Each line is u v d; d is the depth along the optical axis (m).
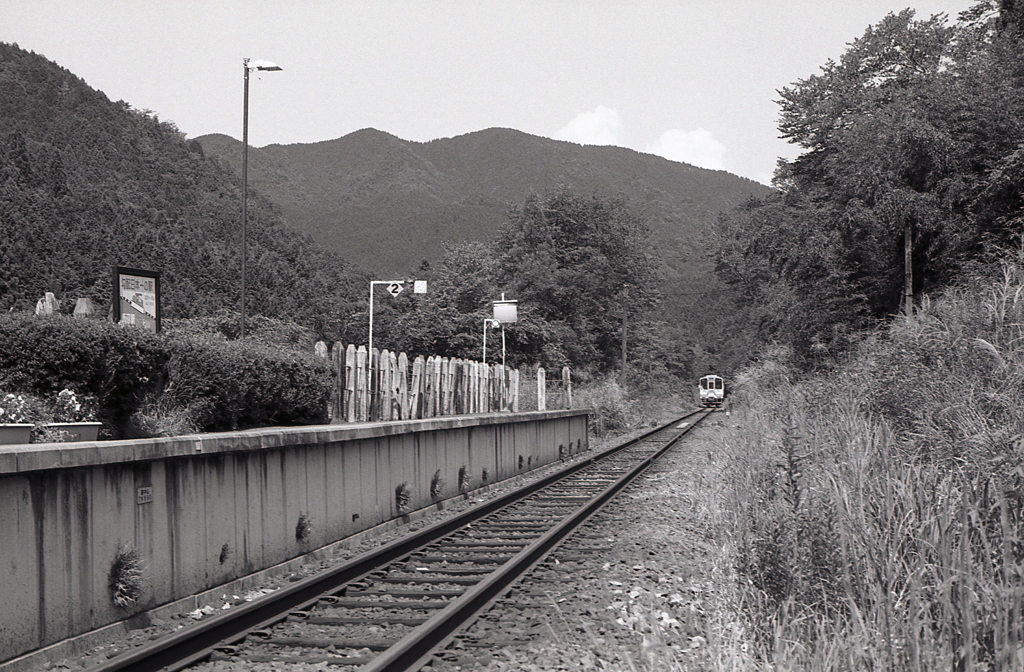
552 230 65.88
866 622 5.13
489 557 10.06
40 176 116.94
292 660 6.17
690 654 5.68
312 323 57.94
